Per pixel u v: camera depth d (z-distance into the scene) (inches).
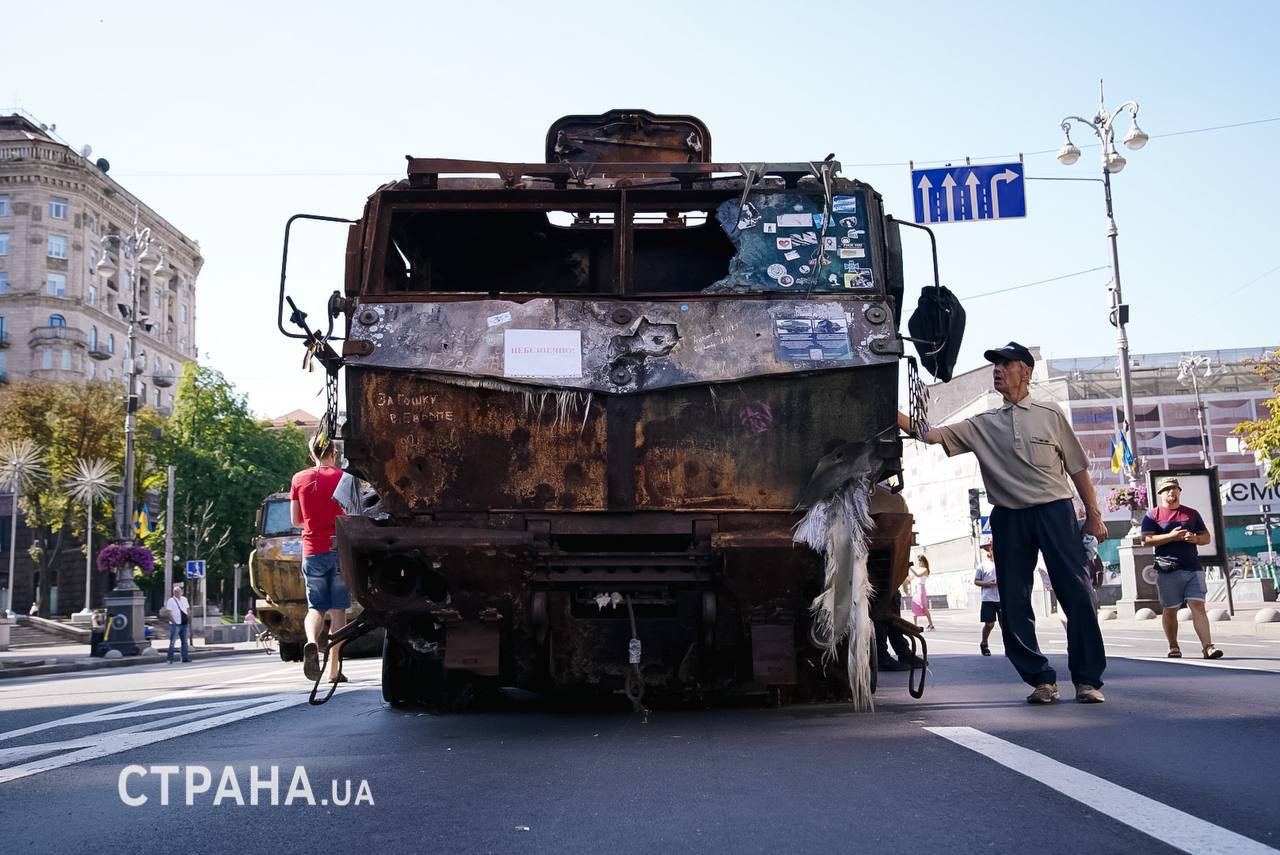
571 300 258.5
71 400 2608.3
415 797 170.7
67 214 3250.5
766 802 157.8
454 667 248.8
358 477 253.9
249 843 143.9
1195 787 160.7
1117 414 2659.9
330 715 302.2
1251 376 2704.2
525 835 142.1
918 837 134.4
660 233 325.7
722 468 252.1
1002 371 274.1
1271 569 2106.3
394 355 253.9
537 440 252.4
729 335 256.2
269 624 696.4
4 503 2984.7
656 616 252.8
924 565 1003.3
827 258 265.4
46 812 169.2
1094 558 731.4
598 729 246.1
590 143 339.3
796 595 247.6
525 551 242.5
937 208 724.7
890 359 255.9
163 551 2797.7
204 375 2933.1
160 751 235.8
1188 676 342.0
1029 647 270.1
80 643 1910.7
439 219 291.6
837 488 247.6
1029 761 183.9
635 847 133.7
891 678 372.5
